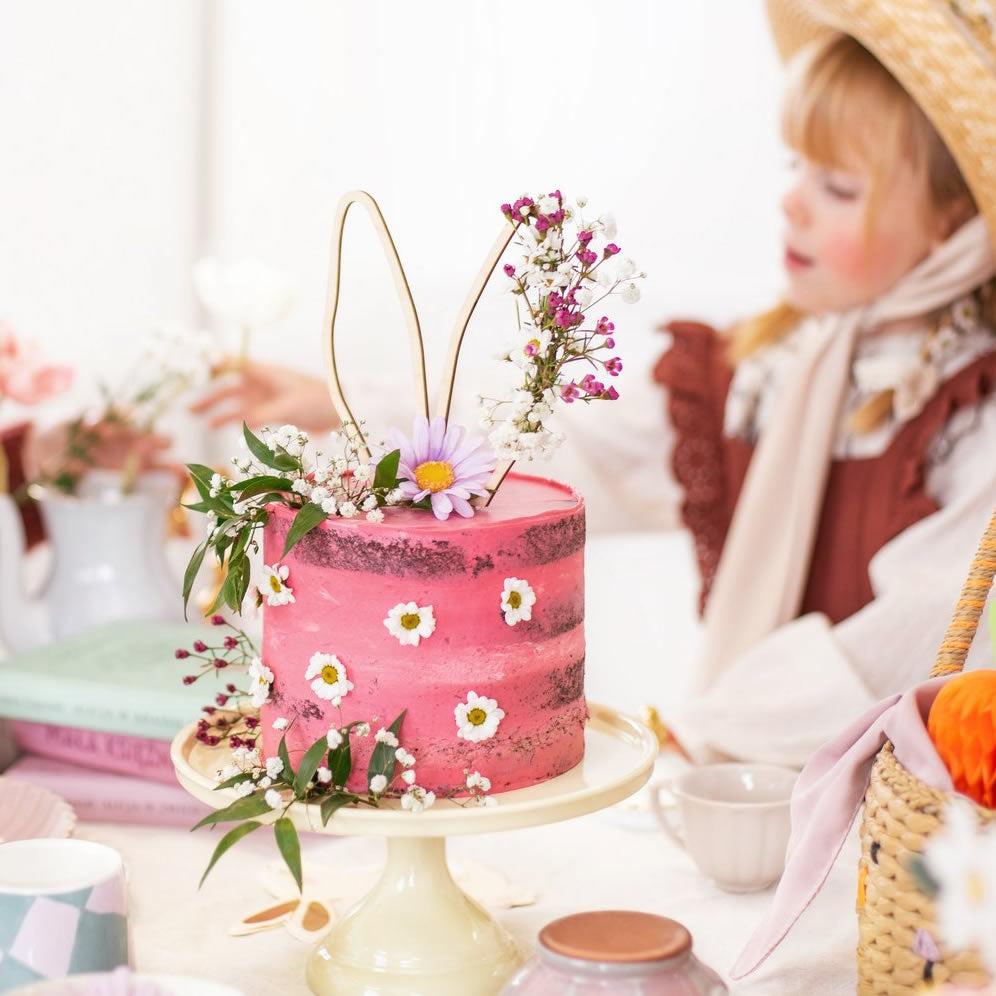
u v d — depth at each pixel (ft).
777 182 6.19
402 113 6.61
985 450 5.33
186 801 3.41
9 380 4.56
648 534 6.64
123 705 3.37
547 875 3.16
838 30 5.50
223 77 6.43
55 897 2.08
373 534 2.25
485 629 2.29
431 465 2.42
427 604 2.26
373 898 2.59
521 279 2.35
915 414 5.48
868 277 5.52
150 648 3.77
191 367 5.30
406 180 6.66
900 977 2.12
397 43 6.56
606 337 2.39
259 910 2.89
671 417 6.26
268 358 6.67
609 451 6.47
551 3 6.44
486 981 2.44
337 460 2.39
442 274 6.67
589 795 2.29
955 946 2.01
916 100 5.22
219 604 2.51
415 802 2.20
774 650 5.45
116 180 6.02
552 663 2.40
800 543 5.69
